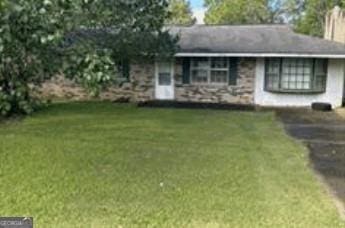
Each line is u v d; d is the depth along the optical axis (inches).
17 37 392.2
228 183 296.7
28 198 261.6
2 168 318.0
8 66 476.4
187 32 816.9
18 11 358.9
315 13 1376.7
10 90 501.7
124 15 571.2
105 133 445.7
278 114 615.5
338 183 306.2
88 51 415.5
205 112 607.2
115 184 289.3
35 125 477.4
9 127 463.8
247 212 246.4
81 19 426.9
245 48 696.4
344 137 462.9
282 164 350.6
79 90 729.0
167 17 630.5
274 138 448.5
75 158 348.5
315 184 301.0
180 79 727.1
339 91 695.7
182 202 259.4
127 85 733.3
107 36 565.9
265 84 706.8
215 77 719.1
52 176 303.0
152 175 310.3
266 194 277.1
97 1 443.2
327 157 378.0
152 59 692.7
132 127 481.7
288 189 288.4
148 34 609.6
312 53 665.6
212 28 849.5
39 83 553.3
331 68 692.1
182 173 316.8
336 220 238.2
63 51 438.3
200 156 365.7
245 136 451.2
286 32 799.7
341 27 900.0
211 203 258.5
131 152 372.8
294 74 698.8
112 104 674.8
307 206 258.1
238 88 714.8
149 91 735.1
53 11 370.0
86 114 563.5
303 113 629.9
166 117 555.5
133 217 236.7
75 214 239.6
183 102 708.7
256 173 322.3
